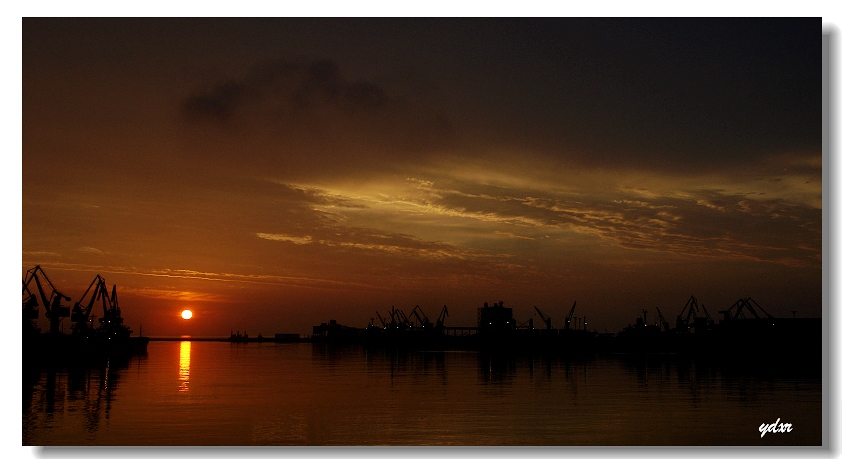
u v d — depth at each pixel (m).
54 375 86.88
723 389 68.88
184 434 38.97
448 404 54.00
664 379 84.75
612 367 119.00
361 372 99.50
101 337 156.88
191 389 66.38
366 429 40.94
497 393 64.06
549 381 81.06
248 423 42.97
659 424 43.06
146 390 64.75
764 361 149.62
